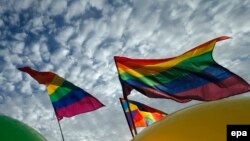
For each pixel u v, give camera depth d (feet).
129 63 42.98
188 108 22.65
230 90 37.40
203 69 39.17
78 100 45.80
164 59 41.68
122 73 43.04
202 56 39.45
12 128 28.48
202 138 18.85
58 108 45.70
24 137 28.07
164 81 40.81
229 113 19.61
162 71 41.29
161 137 20.36
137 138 22.49
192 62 39.73
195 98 38.63
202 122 19.71
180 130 19.99
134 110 51.90
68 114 45.52
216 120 19.43
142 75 42.06
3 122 28.99
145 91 41.88
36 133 30.22
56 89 46.60
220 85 37.76
